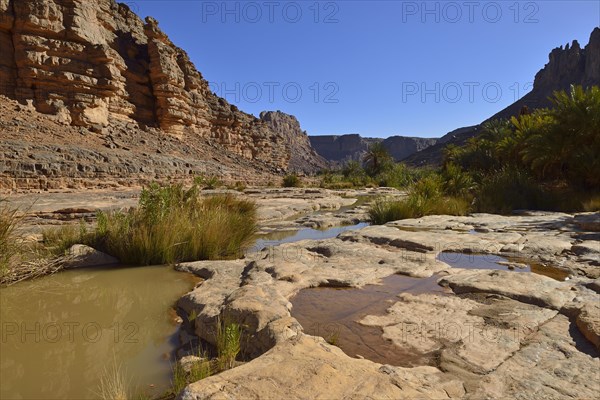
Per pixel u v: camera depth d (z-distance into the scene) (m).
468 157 31.50
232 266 4.95
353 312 3.36
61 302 3.82
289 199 17.47
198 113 49.06
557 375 2.22
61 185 17.81
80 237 5.96
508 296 3.62
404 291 3.94
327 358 2.21
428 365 2.42
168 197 6.66
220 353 2.54
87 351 2.75
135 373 2.42
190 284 4.40
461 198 14.27
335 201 17.09
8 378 2.35
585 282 3.99
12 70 27.34
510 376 2.21
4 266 4.46
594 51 112.19
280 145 74.62
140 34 43.22
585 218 9.42
